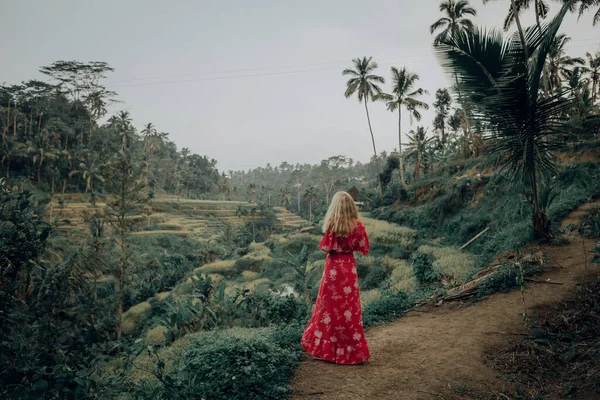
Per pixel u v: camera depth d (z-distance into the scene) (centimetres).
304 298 968
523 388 358
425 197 3188
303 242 3284
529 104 827
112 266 2639
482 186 2417
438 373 392
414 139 4434
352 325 419
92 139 9781
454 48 845
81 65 10050
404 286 1375
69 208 6350
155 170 12319
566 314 515
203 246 6506
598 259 595
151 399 358
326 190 13612
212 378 362
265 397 345
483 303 633
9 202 961
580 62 3478
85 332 1762
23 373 571
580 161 1748
